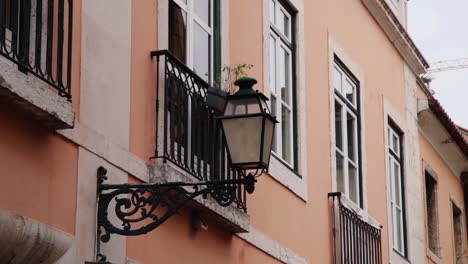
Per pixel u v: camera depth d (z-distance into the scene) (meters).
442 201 17.58
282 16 11.33
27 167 6.73
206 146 8.63
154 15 8.41
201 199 8.48
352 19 13.48
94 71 7.55
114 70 7.80
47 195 6.91
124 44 7.96
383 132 14.29
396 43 15.15
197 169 8.48
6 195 6.53
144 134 8.09
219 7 9.60
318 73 12.03
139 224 7.89
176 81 8.40
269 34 10.80
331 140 12.17
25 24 6.64
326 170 11.96
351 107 13.22
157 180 8.03
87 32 7.52
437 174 17.36
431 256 16.34
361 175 13.20
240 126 6.93
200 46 9.18
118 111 7.79
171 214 7.21
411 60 15.73
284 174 10.73
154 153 8.18
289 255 10.71
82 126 7.33
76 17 7.42
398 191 15.01
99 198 7.40
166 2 8.59
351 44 13.35
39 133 6.87
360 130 13.37
